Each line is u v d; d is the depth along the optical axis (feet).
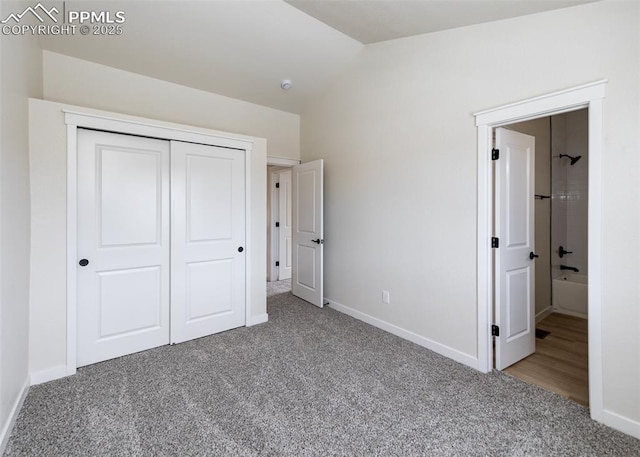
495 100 7.32
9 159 5.61
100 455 5.01
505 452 5.12
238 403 6.40
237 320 10.65
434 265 8.83
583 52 5.93
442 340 8.69
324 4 8.29
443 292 8.62
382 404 6.40
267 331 10.36
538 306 11.87
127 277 8.56
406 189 9.59
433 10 7.34
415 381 7.29
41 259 7.11
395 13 7.98
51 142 7.22
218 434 5.50
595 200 5.75
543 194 12.13
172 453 5.06
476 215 7.79
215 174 10.05
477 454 5.08
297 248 14.53
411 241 9.47
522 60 6.82
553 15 6.33
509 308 8.12
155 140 8.97
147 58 9.60
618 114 5.49
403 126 9.62
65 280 7.42
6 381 5.37
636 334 5.39
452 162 8.28
